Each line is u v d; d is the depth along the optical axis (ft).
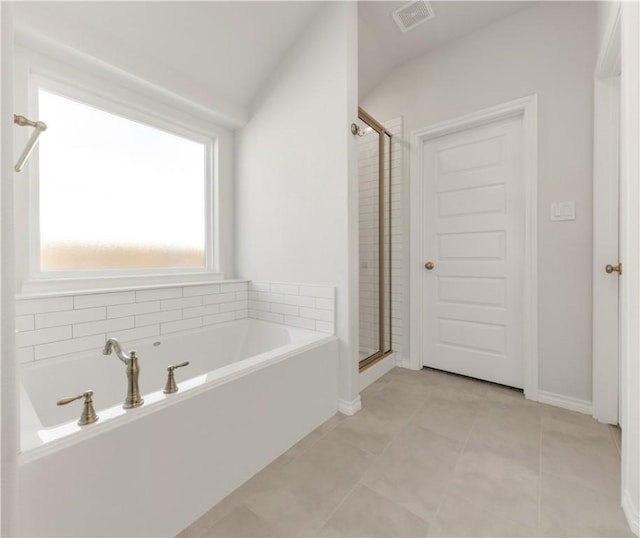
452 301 8.21
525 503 3.95
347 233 6.25
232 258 8.52
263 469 4.65
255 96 7.89
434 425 5.82
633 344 3.58
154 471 3.43
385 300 8.98
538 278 6.67
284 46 7.10
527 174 6.75
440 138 8.31
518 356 7.22
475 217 7.76
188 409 3.74
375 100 9.34
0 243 2.28
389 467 4.66
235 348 7.57
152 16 5.64
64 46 5.10
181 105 7.04
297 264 7.10
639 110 3.49
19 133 5.08
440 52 8.09
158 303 6.36
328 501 4.02
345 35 6.17
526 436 5.42
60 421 4.83
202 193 8.11
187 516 3.71
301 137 6.95
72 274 5.80
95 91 5.92
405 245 8.87
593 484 4.26
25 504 2.60
